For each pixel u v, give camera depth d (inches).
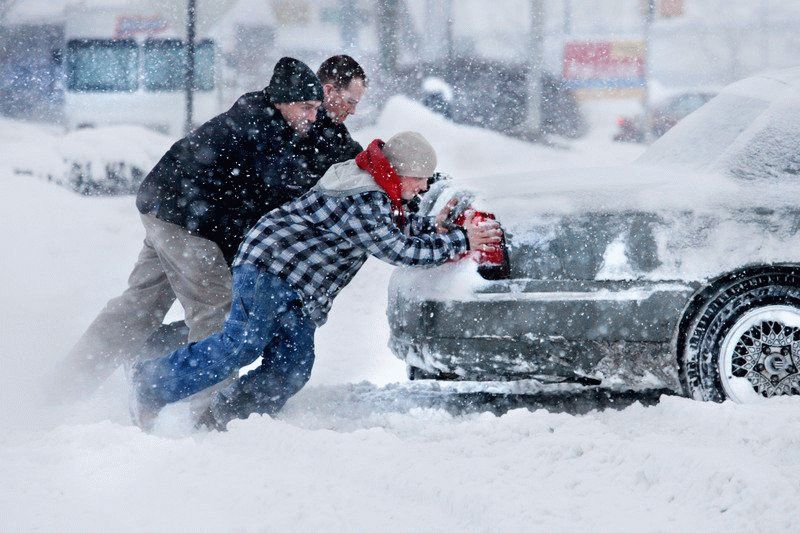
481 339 673.6
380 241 653.3
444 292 677.9
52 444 594.2
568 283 670.5
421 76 3890.3
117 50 3395.7
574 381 685.9
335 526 462.3
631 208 673.6
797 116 706.2
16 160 1955.0
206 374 667.4
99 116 3393.2
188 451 566.9
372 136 2488.9
